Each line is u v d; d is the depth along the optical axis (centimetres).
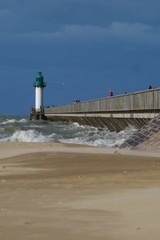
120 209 1183
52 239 868
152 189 1559
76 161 2847
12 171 2480
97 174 2178
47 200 1412
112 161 2794
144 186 1675
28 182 1953
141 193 1463
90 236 885
